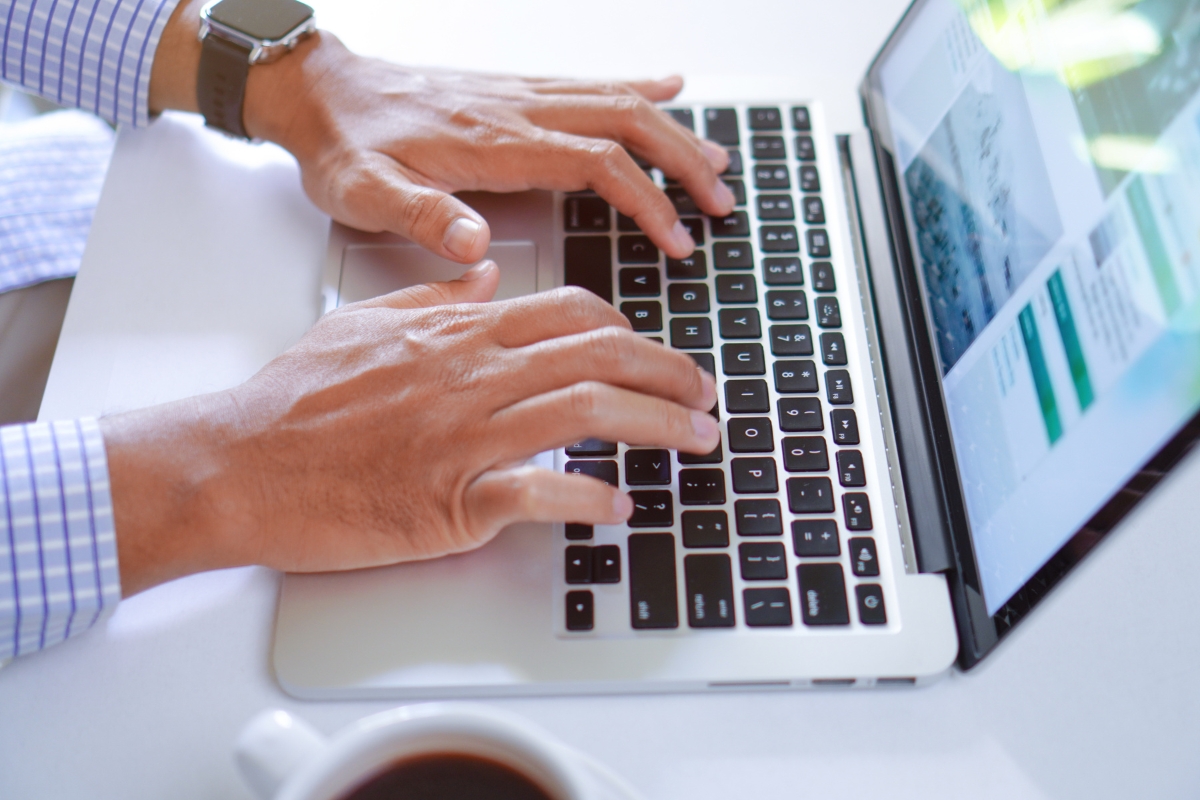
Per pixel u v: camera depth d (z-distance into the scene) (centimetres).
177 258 59
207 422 47
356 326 52
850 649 44
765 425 51
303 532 46
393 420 47
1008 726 42
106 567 44
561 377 47
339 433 47
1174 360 37
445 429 47
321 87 64
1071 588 46
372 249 59
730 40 73
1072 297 43
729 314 56
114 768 41
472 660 44
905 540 47
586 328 50
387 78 65
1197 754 41
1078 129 46
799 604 45
